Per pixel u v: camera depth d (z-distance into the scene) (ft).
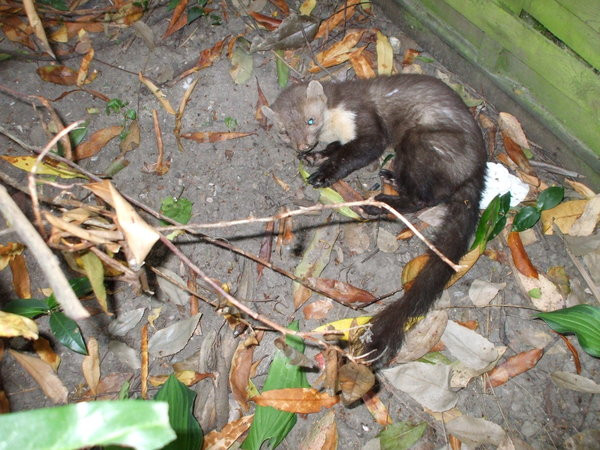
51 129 2.33
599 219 2.34
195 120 2.48
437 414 1.98
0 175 1.47
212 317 2.09
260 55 2.71
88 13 2.65
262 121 2.52
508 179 2.41
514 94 2.52
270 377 1.87
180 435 1.68
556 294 2.20
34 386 1.92
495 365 2.07
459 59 2.72
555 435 1.98
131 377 1.98
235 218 2.29
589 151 2.35
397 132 2.58
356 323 2.00
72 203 1.35
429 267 2.13
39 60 2.53
